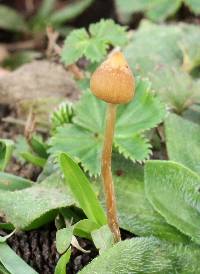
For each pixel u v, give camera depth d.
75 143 0.27
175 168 0.25
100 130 0.27
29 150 0.31
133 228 0.25
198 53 0.34
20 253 0.26
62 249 0.23
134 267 0.22
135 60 0.34
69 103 0.29
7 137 0.34
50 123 0.32
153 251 0.23
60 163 0.24
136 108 0.27
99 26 0.31
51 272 0.25
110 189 0.23
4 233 0.26
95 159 0.27
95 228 0.24
